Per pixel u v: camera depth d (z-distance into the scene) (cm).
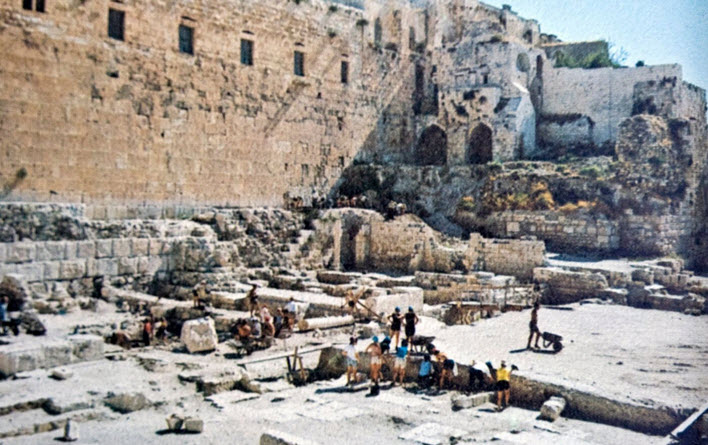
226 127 4672
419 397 2269
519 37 6669
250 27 4809
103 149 3988
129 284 3653
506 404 2147
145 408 2178
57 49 3766
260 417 2070
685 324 3153
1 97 3559
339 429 1911
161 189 4294
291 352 2797
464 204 5281
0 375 2319
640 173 4781
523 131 5800
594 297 3803
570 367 2366
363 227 4888
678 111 5625
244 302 3488
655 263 4197
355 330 3120
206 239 3847
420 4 6450
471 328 3088
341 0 5744
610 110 5869
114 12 4059
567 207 4781
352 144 5681
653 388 2108
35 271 3284
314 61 5309
